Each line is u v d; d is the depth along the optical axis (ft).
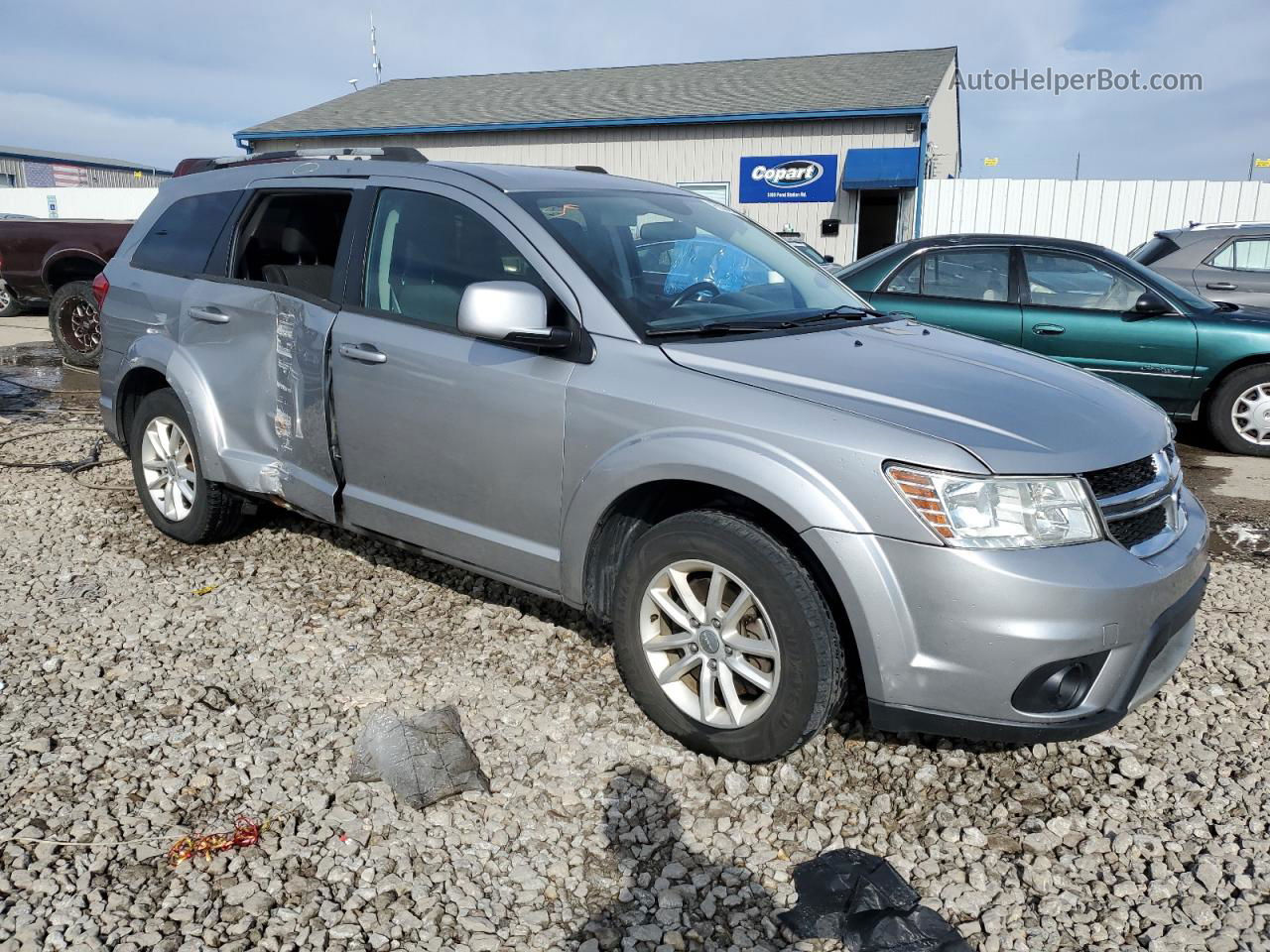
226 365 14.08
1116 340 23.68
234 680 11.49
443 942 7.64
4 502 17.99
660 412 9.77
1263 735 10.68
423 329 11.75
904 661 8.72
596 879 8.43
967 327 24.18
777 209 72.28
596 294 10.65
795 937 7.81
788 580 9.04
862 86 74.28
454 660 12.03
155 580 14.38
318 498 13.12
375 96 94.17
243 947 7.51
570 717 10.81
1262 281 32.63
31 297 37.93
